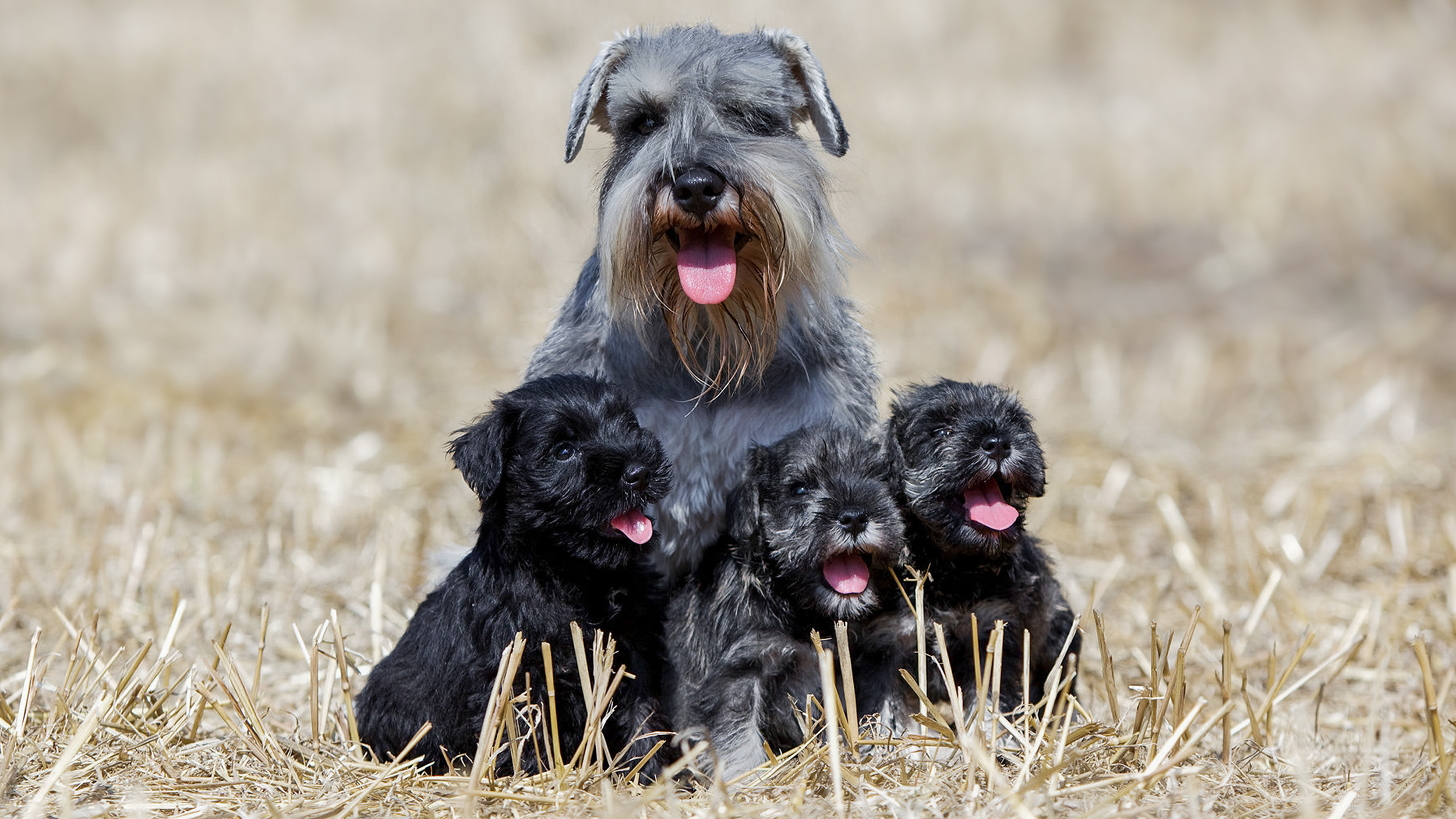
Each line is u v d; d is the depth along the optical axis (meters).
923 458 7.95
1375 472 14.03
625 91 8.56
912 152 24.97
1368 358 18.12
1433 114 25.81
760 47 8.82
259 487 13.97
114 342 19.12
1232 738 7.98
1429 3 32.84
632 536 7.43
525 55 20.62
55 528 12.35
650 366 8.61
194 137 26.69
